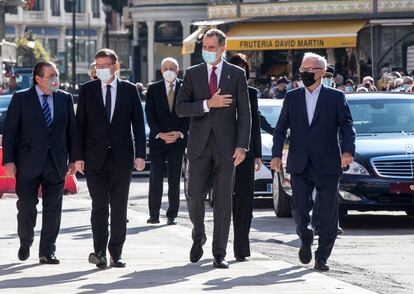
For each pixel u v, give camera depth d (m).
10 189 25.31
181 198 26.61
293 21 53.59
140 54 79.06
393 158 19.80
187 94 14.56
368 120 21.11
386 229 20.11
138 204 24.95
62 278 13.76
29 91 15.04
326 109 14.68
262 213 23.08
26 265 14.90
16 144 15.03
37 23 122.00
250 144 15.20
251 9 54.69
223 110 14.50
